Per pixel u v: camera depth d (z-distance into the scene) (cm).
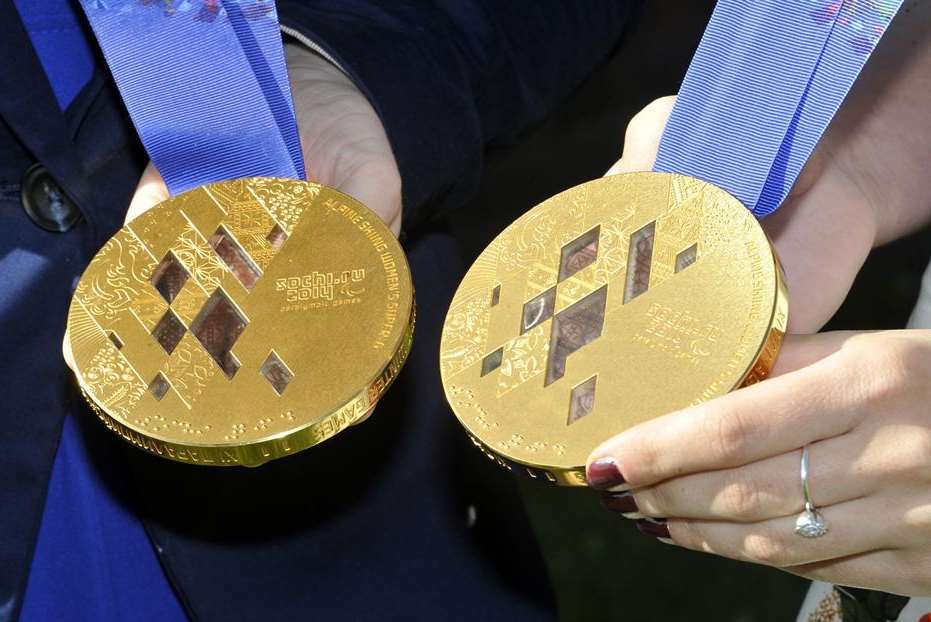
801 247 148
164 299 134
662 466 110
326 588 164
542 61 172
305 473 164
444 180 158
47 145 140
